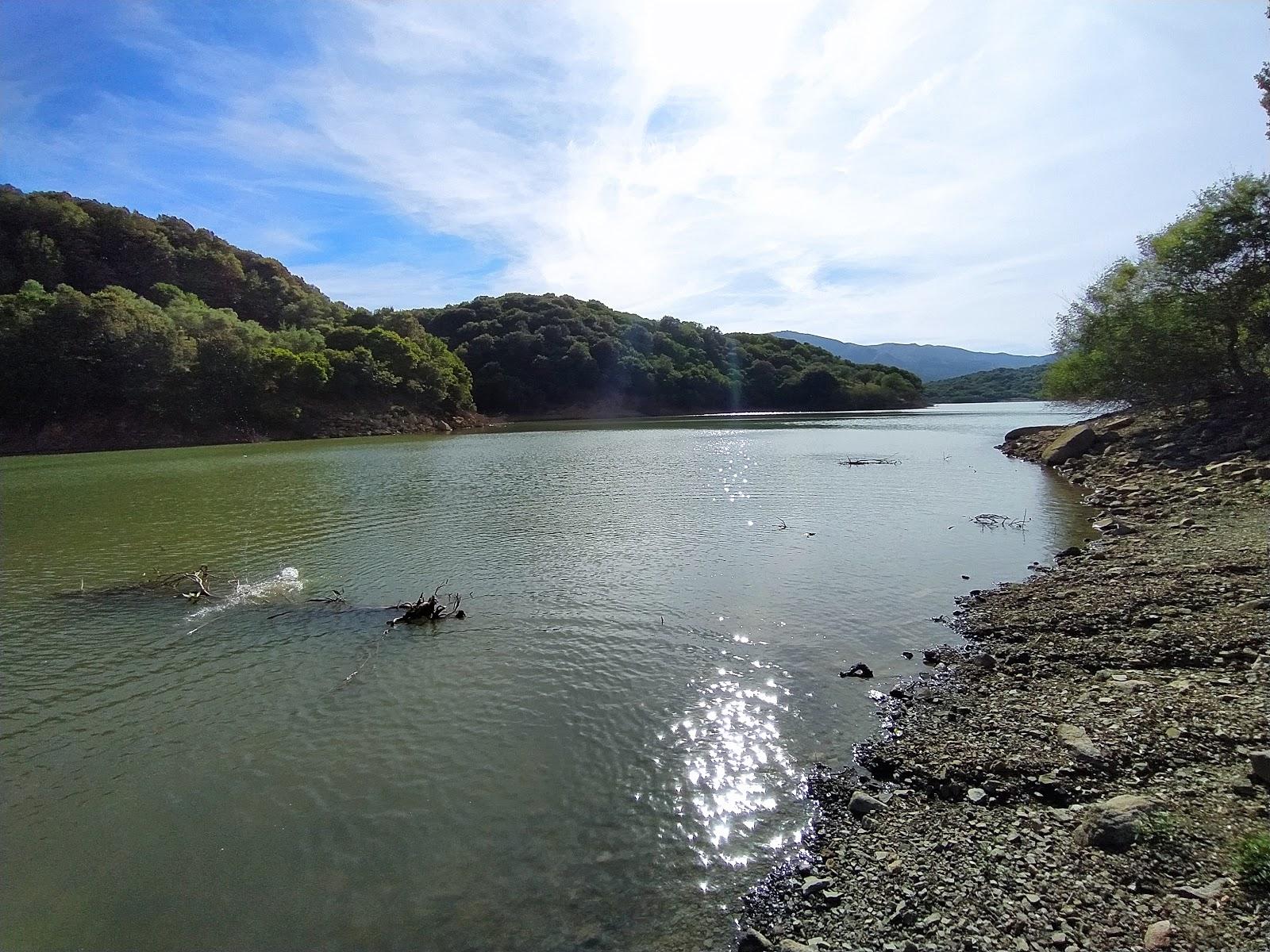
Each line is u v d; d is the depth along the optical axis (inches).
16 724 427.5
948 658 474.6
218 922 265.4
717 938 244.8
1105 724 349.4
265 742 398.6
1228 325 1237.7
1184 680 392.2
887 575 684.1
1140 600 524.4
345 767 369.1
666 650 511.8
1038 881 248.2
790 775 344.2
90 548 890.7
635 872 282.4
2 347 2768.2
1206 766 303.6
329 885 282.7
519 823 317.4
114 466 2030.0
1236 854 242.2
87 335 2960.1
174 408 3036.4
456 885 279.7
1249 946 202.5
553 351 5585.6
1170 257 1268.5
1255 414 1164.5
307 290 6264.8
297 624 591.8
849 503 1104.2
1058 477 1326.3
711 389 5777.6
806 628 545.0
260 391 3324.3
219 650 540.1
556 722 409.7
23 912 273.3
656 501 1168.8
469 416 4515.3
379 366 4010.8
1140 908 227.8
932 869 263.6
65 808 341.1
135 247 4886.8
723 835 301.3
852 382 6117.1
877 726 387.9
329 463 1974.7
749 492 1248.2
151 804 342.6
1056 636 486.9
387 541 897.5
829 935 239.0
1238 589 518.3
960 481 1320.1
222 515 1117.1
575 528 949.8
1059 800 298.2
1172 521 796.0
